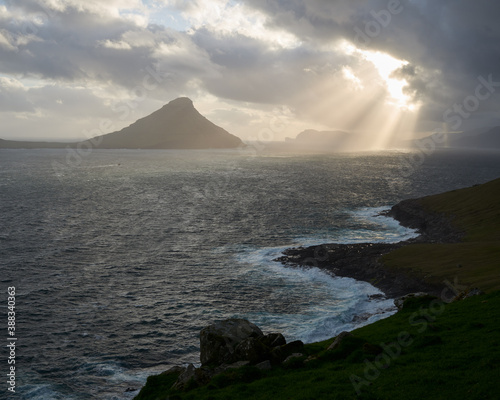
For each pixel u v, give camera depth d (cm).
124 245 8575
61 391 3544
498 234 8119
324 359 2616
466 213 10131
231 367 2594
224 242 8950
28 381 3684
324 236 9575
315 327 4841
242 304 5581
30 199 14675
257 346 2714
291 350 2816
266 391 2184
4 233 9269
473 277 5509
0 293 5706
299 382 2248
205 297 5806
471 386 1855
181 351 4341
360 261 7244
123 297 5747
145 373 3900
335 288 6197
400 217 11662
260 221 11250
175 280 6494
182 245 8650
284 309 5419
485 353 2206
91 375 3828
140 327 4853
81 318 5038
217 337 2914
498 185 11131
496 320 2828
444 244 7612
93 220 11138
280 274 6831
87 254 7831
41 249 8038
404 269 6456
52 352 4216
